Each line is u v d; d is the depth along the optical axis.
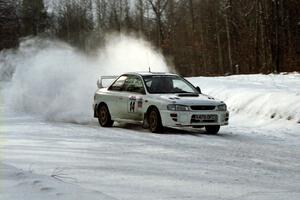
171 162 10.88
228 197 7.96
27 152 11.93
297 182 9.05
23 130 16.66
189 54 73.50
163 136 15.51
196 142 14.20
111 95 18.38
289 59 47.41
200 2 73.12
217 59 69.19
